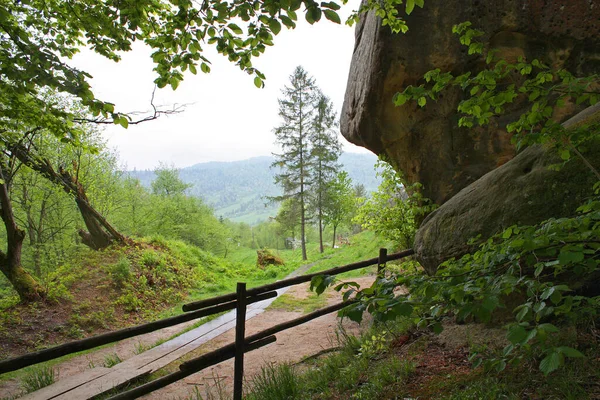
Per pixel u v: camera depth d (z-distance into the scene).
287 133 31.92
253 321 8.17
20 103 6.30
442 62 6.19
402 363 3.63
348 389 3.56
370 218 8.02
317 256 29.23
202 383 4.91
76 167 16.17
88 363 7.05
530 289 1.75
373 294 2.02
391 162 7.50
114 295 11.55
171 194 38.00
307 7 2.89
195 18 4.06
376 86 6.50
